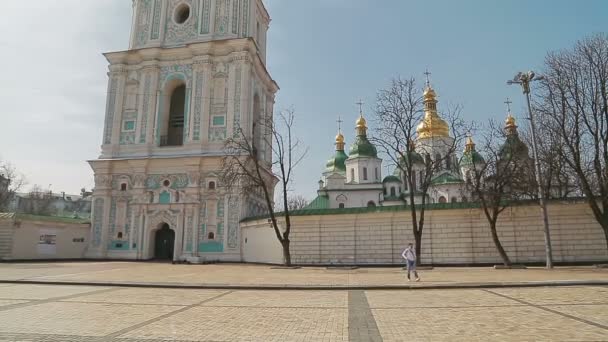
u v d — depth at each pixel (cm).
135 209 4209
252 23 4781
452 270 2634
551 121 3041
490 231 3094
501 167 3077
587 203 2919
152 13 4728
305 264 3372
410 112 3152
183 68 4525
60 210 10125
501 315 1086
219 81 4403
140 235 4134
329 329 939
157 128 4428
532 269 2631
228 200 4069
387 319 1052
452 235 3152
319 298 1464
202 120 4284
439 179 5375
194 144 4272
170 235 4247
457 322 1001
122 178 4325
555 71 2966
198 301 1401
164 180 4244
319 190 6600
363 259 3281
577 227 2962
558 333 870
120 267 3094
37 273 2425
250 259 3838
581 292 1525
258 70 4862
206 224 4069
